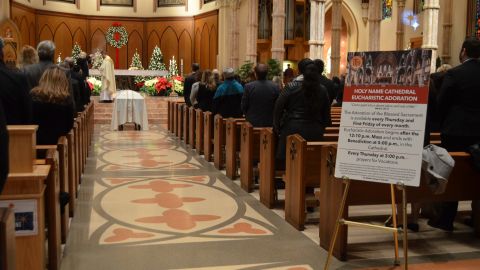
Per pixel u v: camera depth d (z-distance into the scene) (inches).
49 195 158.9
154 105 746.2
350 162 149.3
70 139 224.5
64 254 182.2
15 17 922.1
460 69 199.5
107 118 700.0
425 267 157.6
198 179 320.5
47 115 198.4
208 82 414.0
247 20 954.7
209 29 1031.6
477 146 187.5
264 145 254.5
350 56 152.1
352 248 192.4
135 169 354.3
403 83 143.3
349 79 151.9
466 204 268.2
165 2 1104.8
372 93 147.7
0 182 83.1
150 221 225.0
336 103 510.3
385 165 144.5
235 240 199.9
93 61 869.2
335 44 851.4
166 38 1106.7
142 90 864.3
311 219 231.6
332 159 181.9
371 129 147.2
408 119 142.2
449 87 198.5
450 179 189.3
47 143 200.2
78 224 219.5
